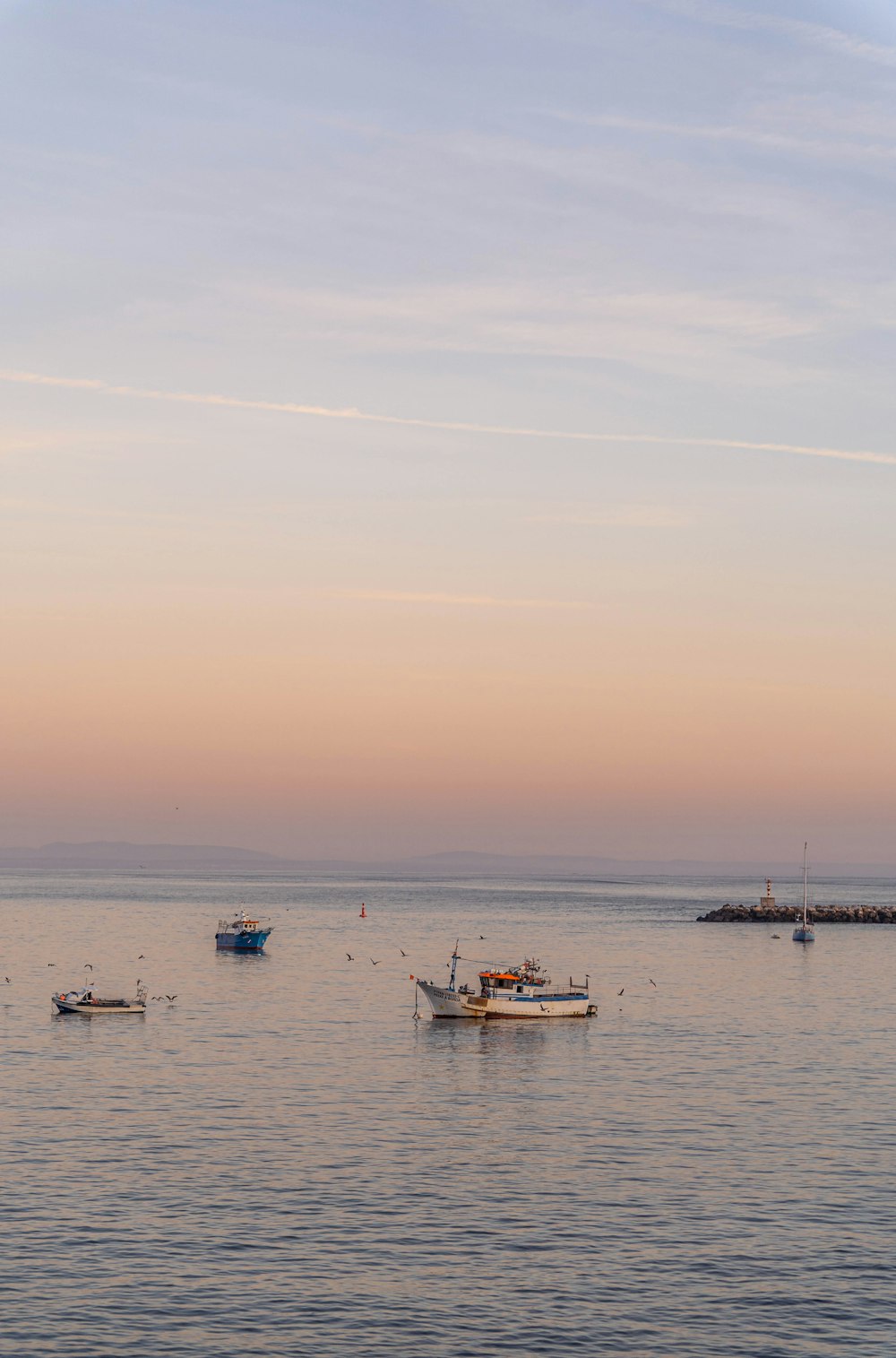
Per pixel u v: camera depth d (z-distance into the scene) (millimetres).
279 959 196000
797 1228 59719
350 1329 48812
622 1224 60188
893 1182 66812
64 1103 84062
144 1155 71000
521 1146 73938
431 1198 63875
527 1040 114812
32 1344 47188
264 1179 66625
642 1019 129000
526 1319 49750
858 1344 47969
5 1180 65688
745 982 166000
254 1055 104562
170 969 179000
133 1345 47250
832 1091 90000
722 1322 49688
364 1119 80750
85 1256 55312
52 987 154125
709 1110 83750
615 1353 47156
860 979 170125
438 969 181375
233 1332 48438
